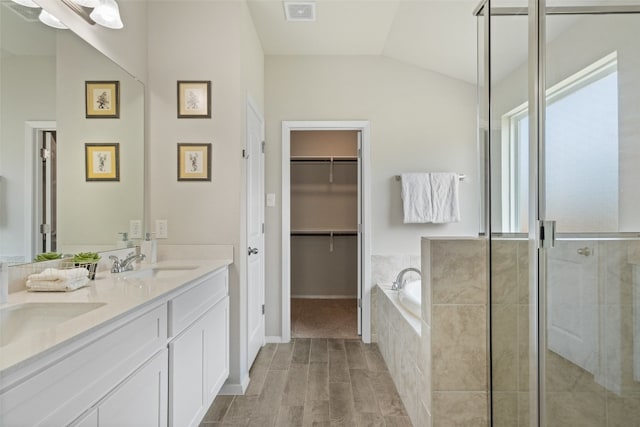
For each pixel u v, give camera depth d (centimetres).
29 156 140
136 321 118
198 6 233
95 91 181
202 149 231
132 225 213
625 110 139
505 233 160
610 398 141
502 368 161
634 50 140
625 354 139
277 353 297
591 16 140
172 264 209
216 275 202
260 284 307
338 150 491
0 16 128
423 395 181
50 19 152
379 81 329
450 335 172
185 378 157
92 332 94
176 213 231
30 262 141
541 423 142
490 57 174
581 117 139
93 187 179
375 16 264
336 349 307
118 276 169
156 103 231
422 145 329
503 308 160
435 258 173
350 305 448
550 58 141
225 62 233
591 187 138
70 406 86
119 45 202
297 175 494
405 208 318
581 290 141
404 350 216
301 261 493
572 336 141
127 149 208
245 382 239
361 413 206
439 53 299
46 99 149
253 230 279
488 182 171
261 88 313
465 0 233
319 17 267
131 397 115
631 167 139
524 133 152
